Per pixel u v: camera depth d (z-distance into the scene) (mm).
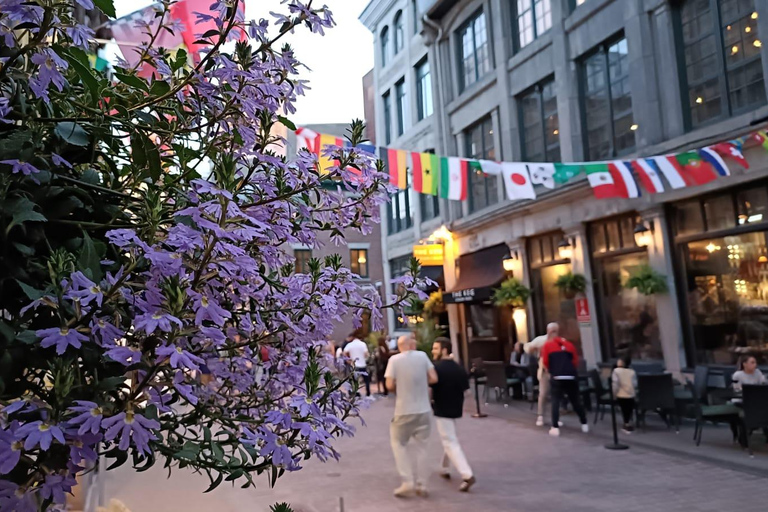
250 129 1306
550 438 8898
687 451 7480
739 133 9219
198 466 1166
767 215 9180
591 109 12734
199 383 1383
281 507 1555
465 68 17328
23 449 832
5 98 1232
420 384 6355
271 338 1387
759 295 9312
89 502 3867
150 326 888
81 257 996
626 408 9016
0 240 1014
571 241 12938
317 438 1168
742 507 5340
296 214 1462
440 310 18297
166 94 1310
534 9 14359
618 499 5793
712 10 10062
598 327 12391
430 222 19078
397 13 21250
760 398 7102
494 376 12242
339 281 1499
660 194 10609
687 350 10422
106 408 887
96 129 1292
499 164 7863
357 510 5668
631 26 11312
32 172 1081
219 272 1028
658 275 10625
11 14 1011
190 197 1108
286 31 1321
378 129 22484
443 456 7562
